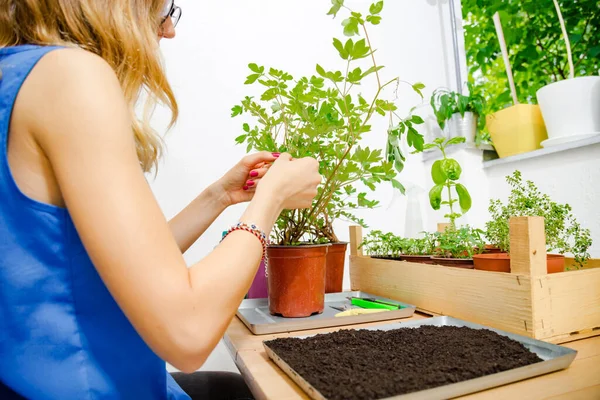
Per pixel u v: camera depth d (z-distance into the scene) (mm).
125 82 580
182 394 694
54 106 435
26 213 474
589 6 1309
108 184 425
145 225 435
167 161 1389
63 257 495
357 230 1245
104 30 554
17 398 514
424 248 1181
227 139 1465
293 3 1570
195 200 923
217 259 515
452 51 1796
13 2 538
